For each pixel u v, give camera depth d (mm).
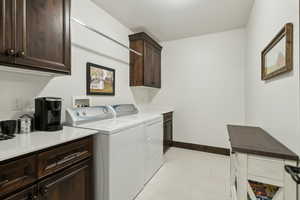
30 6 1126
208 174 2322
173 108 3590
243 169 1109
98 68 2219
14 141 1049
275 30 1346
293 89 1045
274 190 1098
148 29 2973
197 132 3357
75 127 1526
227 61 3064
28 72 1358
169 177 2232
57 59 1326
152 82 3236
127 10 2311
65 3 1391
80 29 1944
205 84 3271
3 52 985
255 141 1293
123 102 2801
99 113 1961
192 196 1819
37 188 958
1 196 792
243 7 2225
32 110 1469
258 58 1900
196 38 3330
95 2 2115
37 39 1171
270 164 1034
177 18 2549
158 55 3537
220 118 3148
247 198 1109
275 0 1343
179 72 3518
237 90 2992
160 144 2531
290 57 1060
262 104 1742
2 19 979
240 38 2936
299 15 965
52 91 1645
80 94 1952
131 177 1708
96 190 1429
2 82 1270
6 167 813
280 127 1250
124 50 2811
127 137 1640
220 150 3141
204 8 2250
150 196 1812
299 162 959
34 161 944
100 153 1412
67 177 1147
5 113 1291
